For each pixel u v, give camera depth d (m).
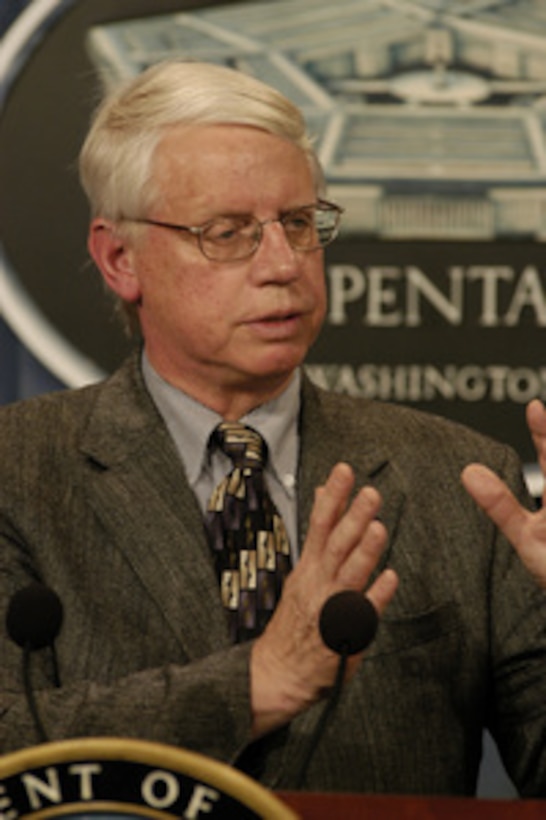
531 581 5.93
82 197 9.30
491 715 6.05
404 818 3.90
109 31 9.29
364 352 9.27
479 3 9.32
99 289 9.29
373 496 4.60
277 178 5.69
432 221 9.30
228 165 5.68
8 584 5.71
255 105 5.75
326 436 6.21
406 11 9.33
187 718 4.90
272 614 5.68
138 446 5.99
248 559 5.78
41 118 9.27
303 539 5.87
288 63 9.34
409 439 6.30
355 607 4.25
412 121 9.32
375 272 9.27
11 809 3.47
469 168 9.30
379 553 4.61
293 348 5.78
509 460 6.36
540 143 9.29
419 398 9.27
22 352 9.30
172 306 5.85
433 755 5.62
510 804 3.93
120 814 3.47
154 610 5.62
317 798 3.93
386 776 5.52
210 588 5.65
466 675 5.79
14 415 6.25
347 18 9.34
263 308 5.66
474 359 9.27
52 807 3.47
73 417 6.18
